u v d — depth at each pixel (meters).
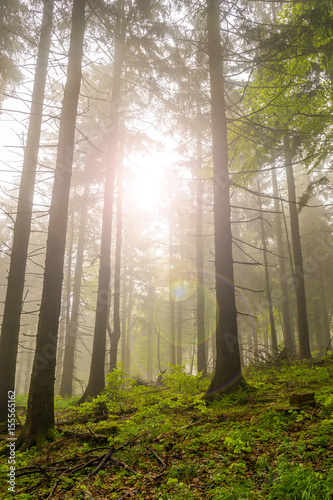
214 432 5.19
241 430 5.03
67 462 5.02
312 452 3.87
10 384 9.19
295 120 11.12
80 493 3.95
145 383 12.38
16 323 9.73
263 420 5.26
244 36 9.00
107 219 11.41
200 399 7.43
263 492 3.34
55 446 5.72
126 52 12.29
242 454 4.23
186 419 6.30
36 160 10.76
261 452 4.25
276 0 9.58
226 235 8.35
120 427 6.20
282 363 12.23
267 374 10.44
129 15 10.64
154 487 3.94
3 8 10.44
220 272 8.16
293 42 8.55
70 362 17.56
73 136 7.49
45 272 6.79
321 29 8.60
